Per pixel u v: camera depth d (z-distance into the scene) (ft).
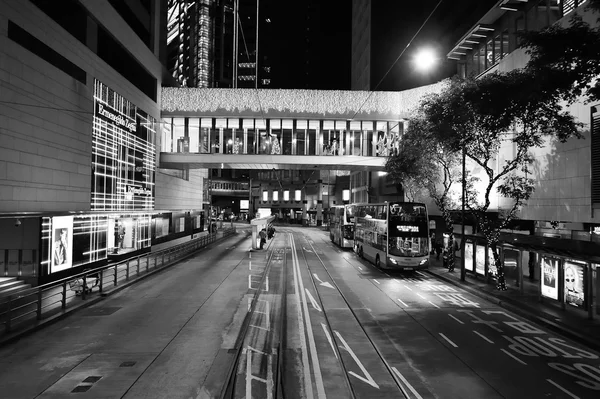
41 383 30.91
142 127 121.08
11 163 62.28
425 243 91.56
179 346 39.78
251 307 56.85
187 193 172.76
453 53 121.49
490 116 59.00
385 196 191.83
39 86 69.41
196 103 140.77
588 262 49.70
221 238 190.80
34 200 68.03
